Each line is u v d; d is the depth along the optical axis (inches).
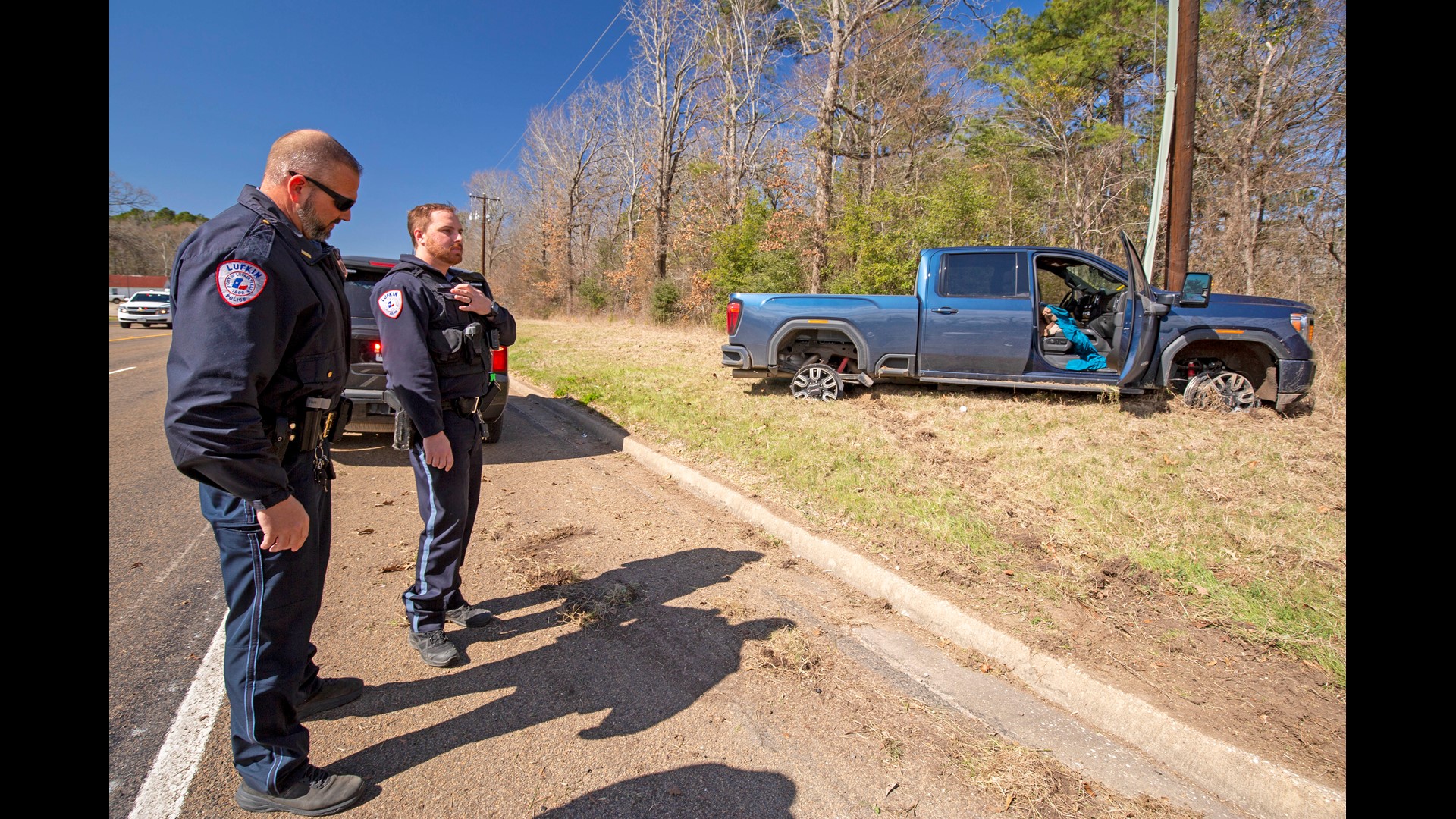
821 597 136.0
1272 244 510.9
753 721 97.4
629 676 108.3
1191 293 235.5
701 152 1165.7
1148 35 714.2
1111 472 188.9
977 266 277.3
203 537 168.9
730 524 176.7
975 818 80.0
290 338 75.1
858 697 103.2
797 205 858.1
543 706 100.7
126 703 99.7
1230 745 85.0
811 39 892.6
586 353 554.6
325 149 77.9
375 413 226.4
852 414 268.2
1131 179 696.4
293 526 72.7
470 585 141.1
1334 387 292.0
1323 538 143.8
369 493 205.9
